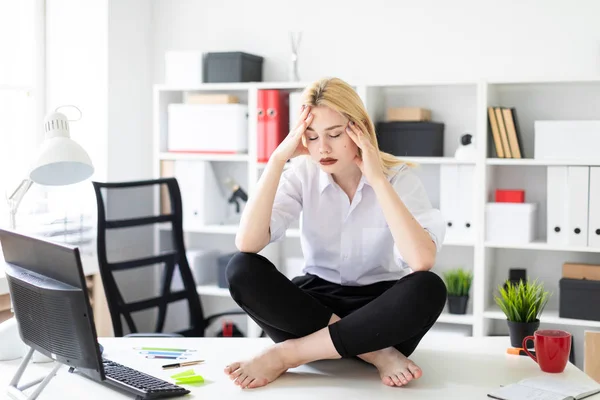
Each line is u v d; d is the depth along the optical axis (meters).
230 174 4.32
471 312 3.76
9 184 3.91
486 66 3.79
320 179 2.39
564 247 3.47
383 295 2.02
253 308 2.09
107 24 4.00
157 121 4.13
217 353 2.28
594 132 3.42
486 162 3.56
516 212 3.54
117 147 4.11
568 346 2.05
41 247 1.79
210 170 4.15
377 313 1.99
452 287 3.69
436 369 2.12
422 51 3.88
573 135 3.45
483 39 3.79
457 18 3.82
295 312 2.07
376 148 2.27
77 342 1.74
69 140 2.45
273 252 4.10
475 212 3.62
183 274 3.29
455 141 3.87
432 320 2.02
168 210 4.16
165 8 4.35
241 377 1.97
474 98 3.82
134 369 2.08
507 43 3.75
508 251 3.85
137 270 4.23
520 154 3.57
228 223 4.22
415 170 3.96
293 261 4.01
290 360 2.04
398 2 3.91
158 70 4.38
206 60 4.09
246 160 3.99
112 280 3.04
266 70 4.17
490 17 3.77
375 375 2.07
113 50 4.05
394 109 3.77
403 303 1.98
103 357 2.22
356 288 2.37
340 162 2.20
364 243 2.37
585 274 3.51
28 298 1.86
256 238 2.22
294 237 4.20
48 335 1.83
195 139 4.08
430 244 2.13
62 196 4.05
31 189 3.96
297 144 2.21
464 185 3.64
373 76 3.97
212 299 4.36
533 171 3.78
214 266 4.27
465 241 3.61
